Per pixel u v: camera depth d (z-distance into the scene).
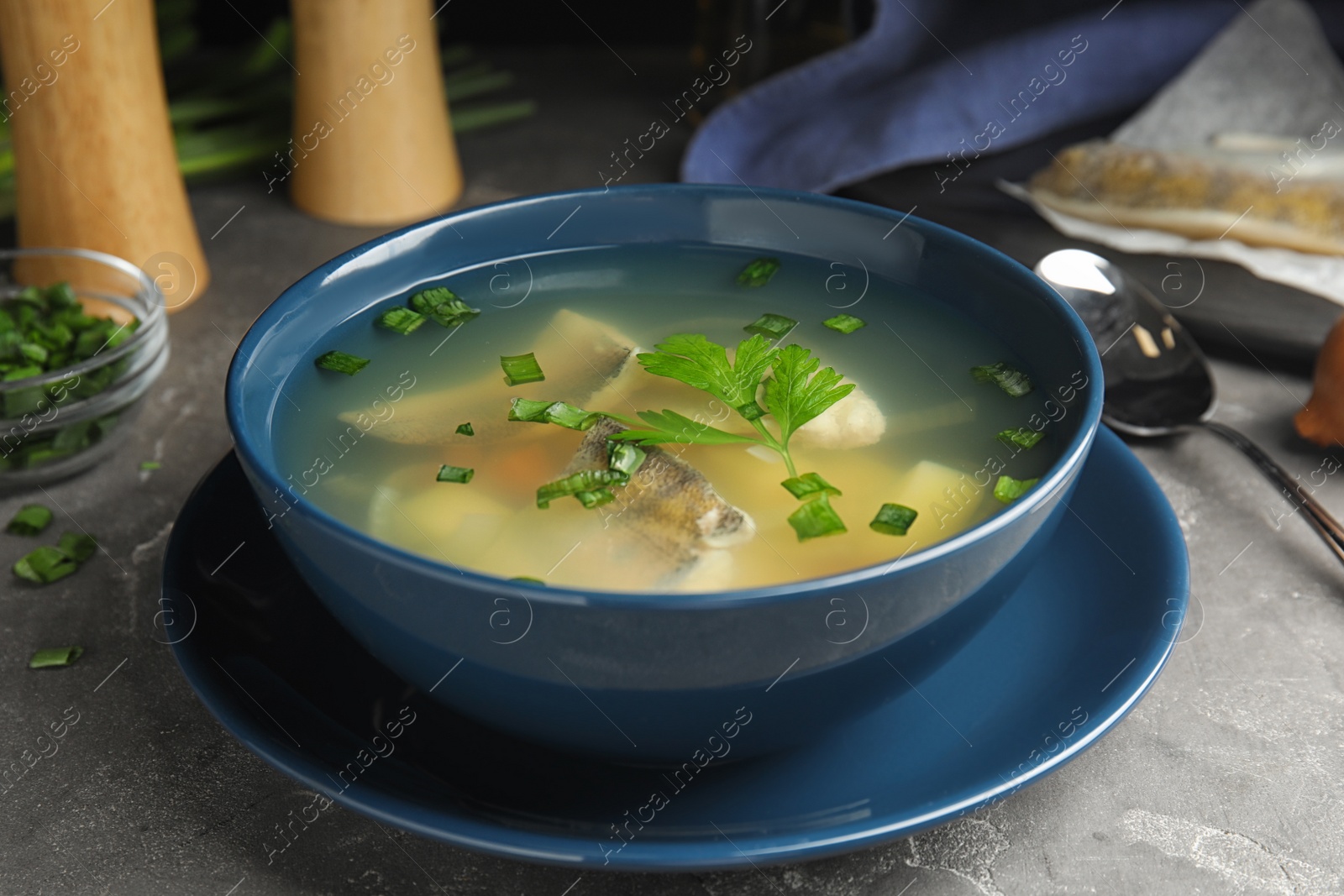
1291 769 0.58
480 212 0.62
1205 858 0.56
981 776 0.53
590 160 0.87
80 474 0.68
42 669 0.61
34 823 0.56
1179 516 0.66
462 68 0.95
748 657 0.48
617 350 0.61
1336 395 0.66
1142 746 0.58
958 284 0.61
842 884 0.55
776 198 0.63
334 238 0.82
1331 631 0.62
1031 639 0.57
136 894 0.55
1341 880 0.55
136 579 0.64
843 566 0.55
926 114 0.82
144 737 0.59
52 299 0.72
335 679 0.56
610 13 0.97
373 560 0.49
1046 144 0.85
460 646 0.50
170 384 0.73
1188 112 0.84
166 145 0.76
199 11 0.95
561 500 0.57
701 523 0.56
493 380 0.61
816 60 0.86
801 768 0.54
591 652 0.48
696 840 0.51
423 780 0.54
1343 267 0.75
